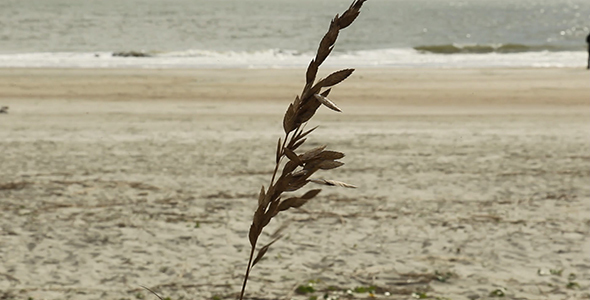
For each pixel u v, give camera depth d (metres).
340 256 7.38
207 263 7.14
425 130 16.12
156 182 10.60
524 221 8.75
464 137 15.08
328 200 9.64
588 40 32.53
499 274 6.91
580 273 6.96
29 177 10.81
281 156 1.06
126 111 19.28
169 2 180.25
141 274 6.82
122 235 8.09
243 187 10.35
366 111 19.91
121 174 11.12
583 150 13.55
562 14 132.25
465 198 9.86
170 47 53.47
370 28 80.50
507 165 12.09
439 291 6.43
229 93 23.97
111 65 34.38
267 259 7.26
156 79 27.56
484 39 66.75
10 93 22.83
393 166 11.95
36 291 6.33
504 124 17.28
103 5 139.25
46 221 8.58
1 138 14.31
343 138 14.84
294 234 8.12
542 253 7.57
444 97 23.33
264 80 27.70
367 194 10.01
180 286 6.49
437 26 87.69
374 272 6.91
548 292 6.45
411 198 9.81
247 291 6.36
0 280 6.59
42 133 15.09
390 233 8.23
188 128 16.09
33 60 36.78
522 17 117.31
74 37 61.09
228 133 15.39
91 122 16.94
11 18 85.38
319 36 67.62
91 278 6.71
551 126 16.95
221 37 65.62
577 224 8.66
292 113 1.04
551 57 41.16
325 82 1.02
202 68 32.97
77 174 11.07
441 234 8.21
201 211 9.06
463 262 7.25
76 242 7.81
